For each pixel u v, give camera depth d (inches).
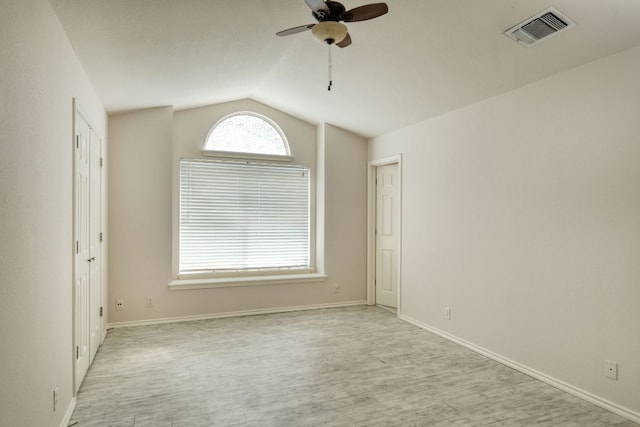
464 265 149.3
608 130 101.8
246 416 96.0
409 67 133.0
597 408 101.6
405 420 94.7
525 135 125.0
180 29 108.8
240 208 199.3
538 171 120.5
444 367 128.0
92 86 130.3
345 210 212.8
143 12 94.5
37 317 72.0
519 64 114.8
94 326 135.1
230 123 201.3
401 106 164.6
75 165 100.7
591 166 105.7
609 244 101.3
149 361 131.1
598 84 104.3
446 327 158.1
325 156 208.4
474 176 145.1
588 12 88.7
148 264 174.2
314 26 91.0
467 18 100.1
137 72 131.3
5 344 57.7
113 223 168.9
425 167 171.9
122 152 170.9
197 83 157.6
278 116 207.6
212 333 162.1
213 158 194.9
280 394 107.8
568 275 111.3
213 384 113.7
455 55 118.8
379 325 175.6
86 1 83.2
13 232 60.8
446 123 159.8
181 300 180.2
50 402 80.0
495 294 135.3
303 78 161.2
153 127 175.9
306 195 213.0
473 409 100.4
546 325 117.4
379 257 213.3
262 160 203.3
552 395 108.8
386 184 209.6
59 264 87.0
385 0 99.7
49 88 80.0
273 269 205.6
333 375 120.8
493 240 136.4
